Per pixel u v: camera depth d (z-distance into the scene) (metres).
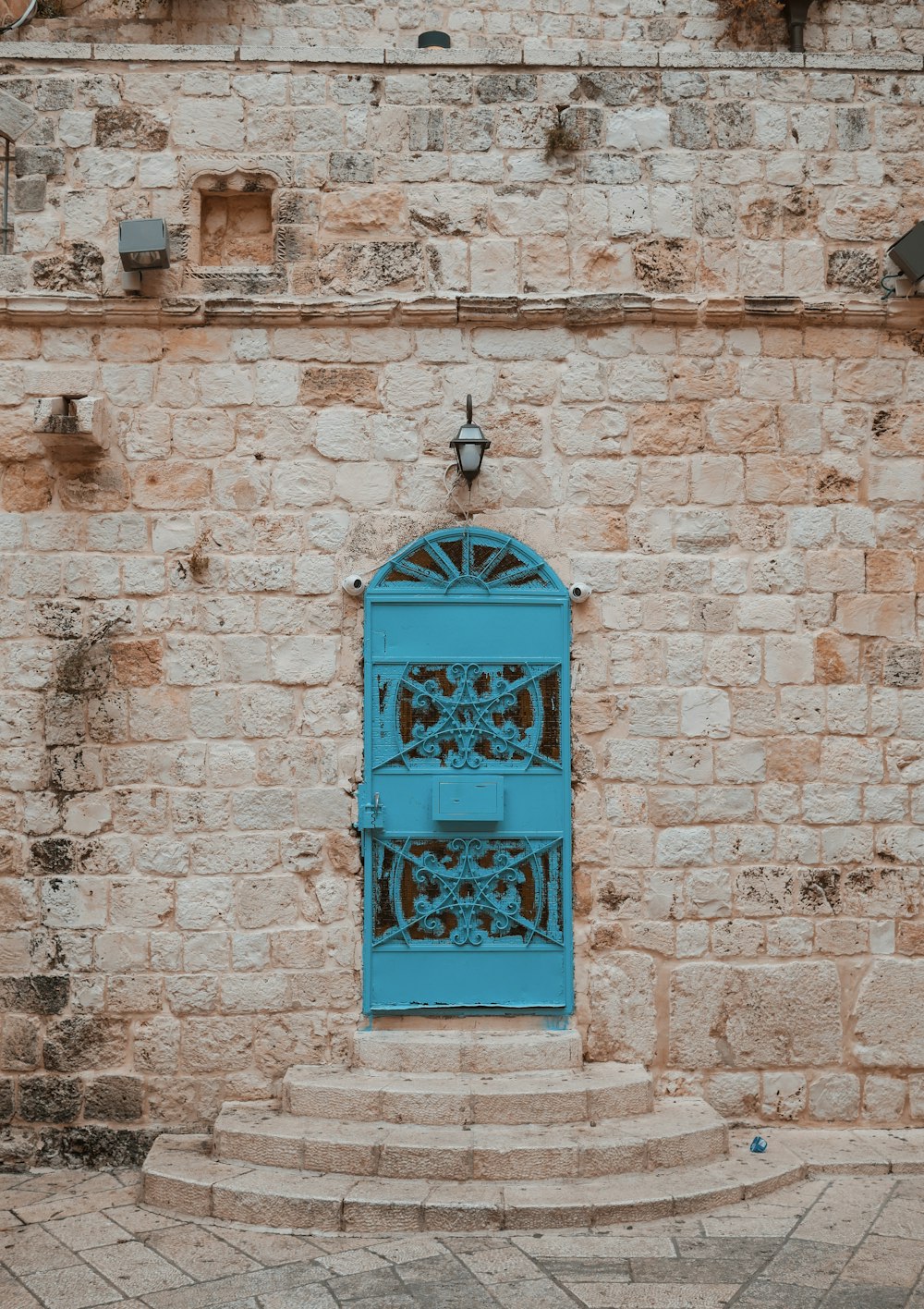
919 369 6.03
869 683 5.89
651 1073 5.68
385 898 5.73
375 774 5.76
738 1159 5.25
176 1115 5.59
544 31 7.08
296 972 5.67
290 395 5.91
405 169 6.00
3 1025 5.62
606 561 5.89
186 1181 4.93
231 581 5.82
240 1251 4.52
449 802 5.73
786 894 5.79
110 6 6.91
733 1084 5.69
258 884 5.70
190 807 5.72
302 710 5.78
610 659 5.86
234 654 5.79
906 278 5.92
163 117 5.98
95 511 5.84
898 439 6.00
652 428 5.95
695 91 6.07
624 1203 4.73
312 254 5.96
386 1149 4.99
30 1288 4.21
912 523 5.96
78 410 5.50
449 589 5.84
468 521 5.89
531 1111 5.25
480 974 5.70
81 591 5.80
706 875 5.78
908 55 6.23
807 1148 5.44
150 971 5.65
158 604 5.81
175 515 5.86
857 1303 4.02
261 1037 5.63
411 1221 4.70
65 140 5.96
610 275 5.98
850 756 5.85
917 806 5.84
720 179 6.03
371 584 5.82
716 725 5.84
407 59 6.02
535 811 5.79
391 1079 5.44
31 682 5.77
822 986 5.75
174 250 5.93
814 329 6.02
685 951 5.74
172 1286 4.22
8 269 5.89
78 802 5.71
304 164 5.99
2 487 5.85
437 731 5.79
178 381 5.91
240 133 6.00
